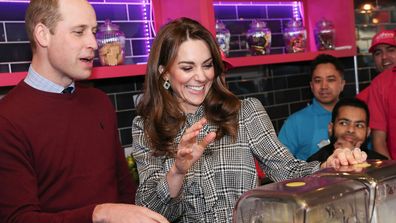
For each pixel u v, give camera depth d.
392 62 2.62
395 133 2.35
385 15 3.15
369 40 3.10
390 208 1.00
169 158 1.47
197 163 1.44
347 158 1.13
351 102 2.10
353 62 3.04
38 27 1.32
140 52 2.35
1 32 1.98
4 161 1.21
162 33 1.46
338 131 2.08
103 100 1.53
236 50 2.65
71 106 1.39
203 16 2.09
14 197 1.20
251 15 2.72
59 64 1.33
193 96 1.45
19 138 1.24
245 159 1.46
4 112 1.26
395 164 1.07
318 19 2.81
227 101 1.49
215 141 1.46
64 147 1.34
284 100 2.89
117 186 1.55
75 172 1.35
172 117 1.49
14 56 2.02
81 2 1.35
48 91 1.36
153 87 1.50
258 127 1.48
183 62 1.42
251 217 0.93
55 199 1.31
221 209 1.43
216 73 1.50
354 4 3.01
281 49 2.85
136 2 2.33
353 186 0.95
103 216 1.05
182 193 1.36
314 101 2.56
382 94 2.37
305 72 2.98
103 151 1.44
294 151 2.54
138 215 1.01
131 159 2.11
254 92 2.77
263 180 2.14
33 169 1.27
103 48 2.00
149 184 1.38
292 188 0.93
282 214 0.88
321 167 1.25
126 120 2.36
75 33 1.32
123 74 1.95
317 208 0.87
